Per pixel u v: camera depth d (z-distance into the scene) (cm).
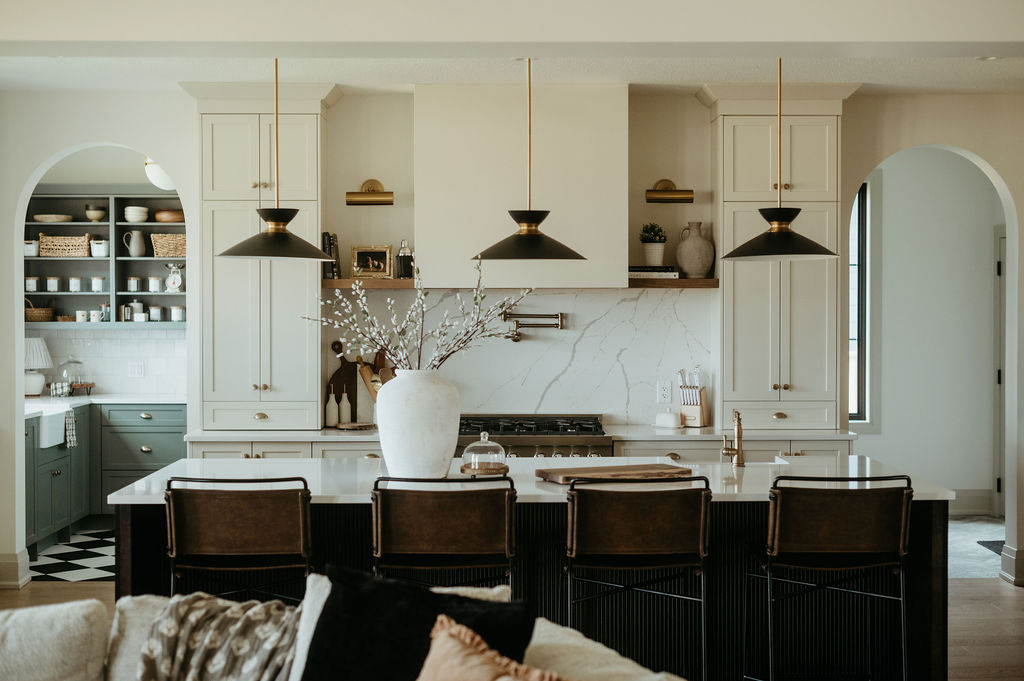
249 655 213
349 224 593
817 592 401
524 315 599
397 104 590
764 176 565
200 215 555
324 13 381
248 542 331
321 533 380
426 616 199
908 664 399
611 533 334
